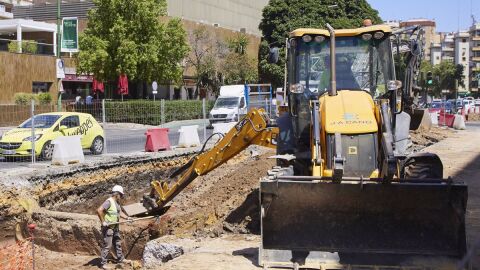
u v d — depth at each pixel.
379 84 9.38
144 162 19.00
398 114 9.57
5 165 17.06
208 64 51.38
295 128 9.71
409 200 7.38
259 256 7.79
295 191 7.51
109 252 12.12
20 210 13.61
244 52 57.00
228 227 11.31
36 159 18.28
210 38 53.03
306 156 9.25
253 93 41.16
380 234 7.59
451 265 7.32
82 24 51.47
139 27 40.22
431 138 26.70
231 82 53.00
